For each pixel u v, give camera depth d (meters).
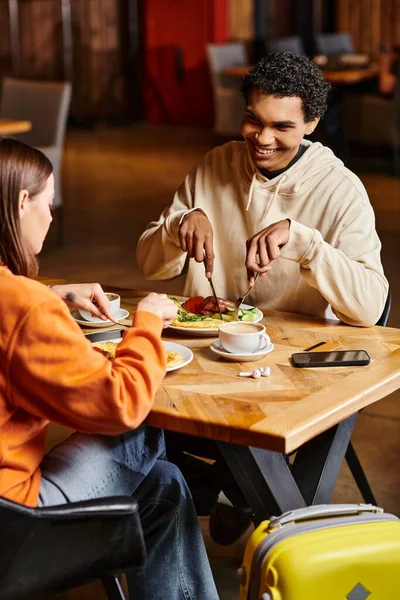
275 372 2.00
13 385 1.67
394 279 5.61
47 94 6.26
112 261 6.08
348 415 1.85
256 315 2.36
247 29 12.13
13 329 1.64
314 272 2.31
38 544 1.66
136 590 2.06
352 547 1.71
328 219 2.51
